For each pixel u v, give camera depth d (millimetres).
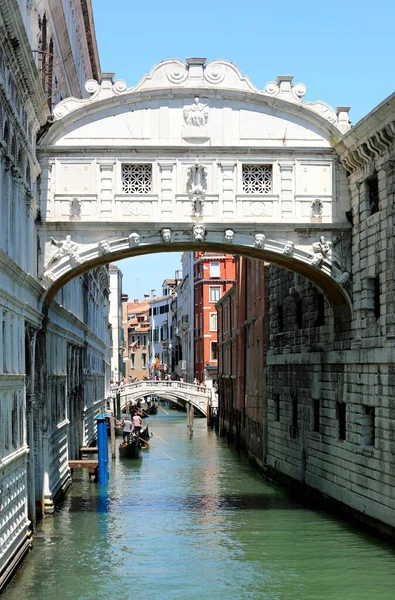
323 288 26719
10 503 18750
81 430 40250
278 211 25000
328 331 27297
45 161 24547
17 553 19859
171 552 21812
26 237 22109
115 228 24547
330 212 25188
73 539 23250
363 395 23969
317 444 28438
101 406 58500
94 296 51500
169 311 119625
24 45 18375
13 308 19141
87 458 39562
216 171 24938
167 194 24766
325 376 27516
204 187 24906
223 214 24859
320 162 25219
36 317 23375
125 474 36906
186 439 54656
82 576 19594
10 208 19266
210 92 24875
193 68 24859
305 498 29750
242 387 45938
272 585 19016
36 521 25297
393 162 22141
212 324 84062
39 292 23422
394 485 21625
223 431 56438
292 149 24969
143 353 145375
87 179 24641
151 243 24703
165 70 24812
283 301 33375
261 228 24891
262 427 36781
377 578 19453
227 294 53406
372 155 23281
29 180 22859
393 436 21734
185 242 24828
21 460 20438
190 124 24891
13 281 19297
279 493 31219
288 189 25109
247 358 44156
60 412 30469
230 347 53719
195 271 88875
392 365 21828
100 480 33438
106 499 29938
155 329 131750
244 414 45281
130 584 19047
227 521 25688
